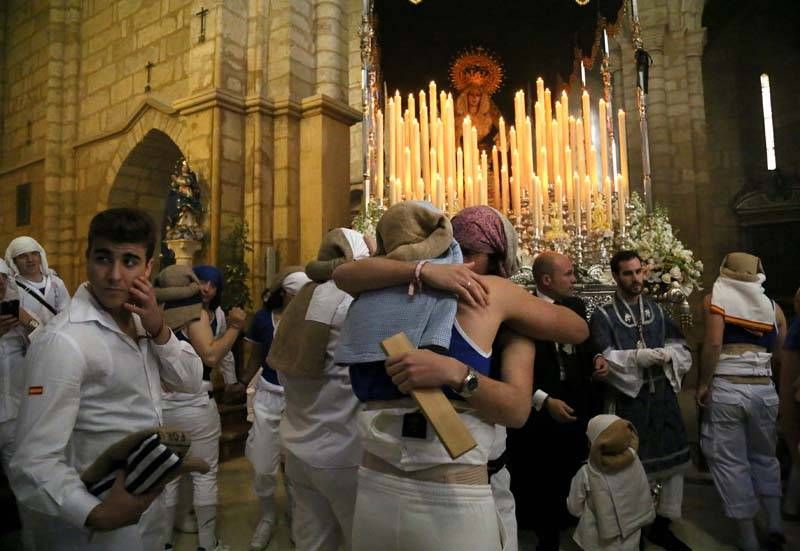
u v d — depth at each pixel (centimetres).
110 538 145
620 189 547
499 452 171
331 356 194
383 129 671
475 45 874
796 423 234
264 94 691
